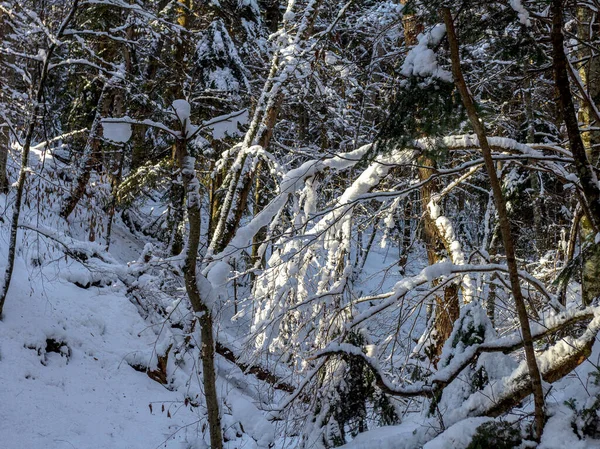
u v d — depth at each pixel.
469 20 4.32
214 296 4.77
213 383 4.77
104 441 7.04
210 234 11.41
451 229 7.91
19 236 9.79
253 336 6.39
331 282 6.69
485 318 5.07
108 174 13.20
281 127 15.05
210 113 12.69
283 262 6.30
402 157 6.11
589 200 4.16
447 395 4.86
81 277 9.91
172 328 10.09
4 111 8.08
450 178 10.01
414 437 4.54
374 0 10.29
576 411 3.73
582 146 4.14
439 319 7.23
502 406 4.33
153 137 16.17
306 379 5.67
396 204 7.32
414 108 4.25
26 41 8.98
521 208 11.85
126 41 7.84
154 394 8.57
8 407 6.76
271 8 15.76
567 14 6.51
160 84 14.07
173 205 14.50
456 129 4.27
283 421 6.18
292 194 6.85
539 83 8.94
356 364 5.55
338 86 12.56
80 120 14.68
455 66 3.77
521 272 6.00
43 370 7.74
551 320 4.45
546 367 4.22
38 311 8.45
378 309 5.77
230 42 12.08
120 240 16.14
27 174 9.35
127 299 10.33
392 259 18.09
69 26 10.63
